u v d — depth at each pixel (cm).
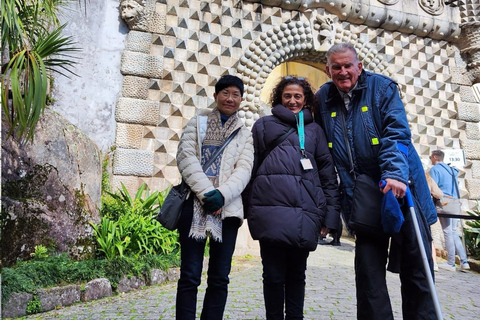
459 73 944
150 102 704
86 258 440
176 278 477
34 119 339
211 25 770
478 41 924
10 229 374
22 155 406
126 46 715
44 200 416
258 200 254
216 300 240
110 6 718
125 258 438
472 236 714
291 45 802
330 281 485
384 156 230
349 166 256
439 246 723
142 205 558
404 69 901
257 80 772
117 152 671
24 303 330
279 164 255
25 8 440
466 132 918
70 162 451
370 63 869
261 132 271
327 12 852
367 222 233
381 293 232
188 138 253
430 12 916
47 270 368
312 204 253
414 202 238
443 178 626
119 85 702
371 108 249
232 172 250
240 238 688
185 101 723
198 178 237
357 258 243
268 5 809
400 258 238
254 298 388
